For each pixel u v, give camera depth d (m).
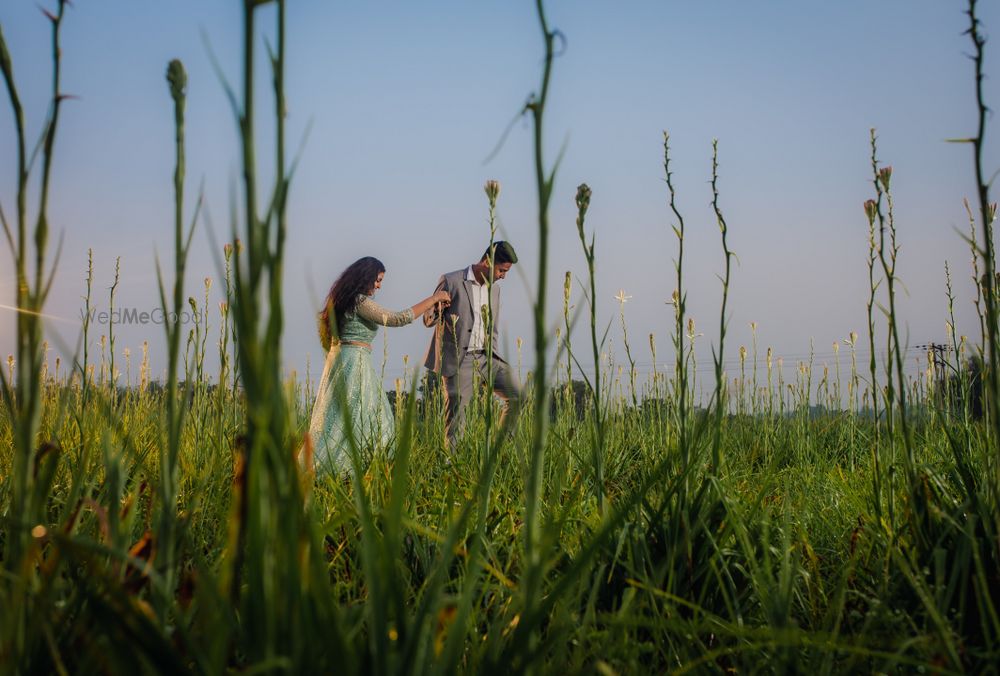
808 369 6.54
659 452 3.85
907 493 2.33
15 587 1.18
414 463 3.54
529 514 1.22
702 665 1.67
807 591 2.28
